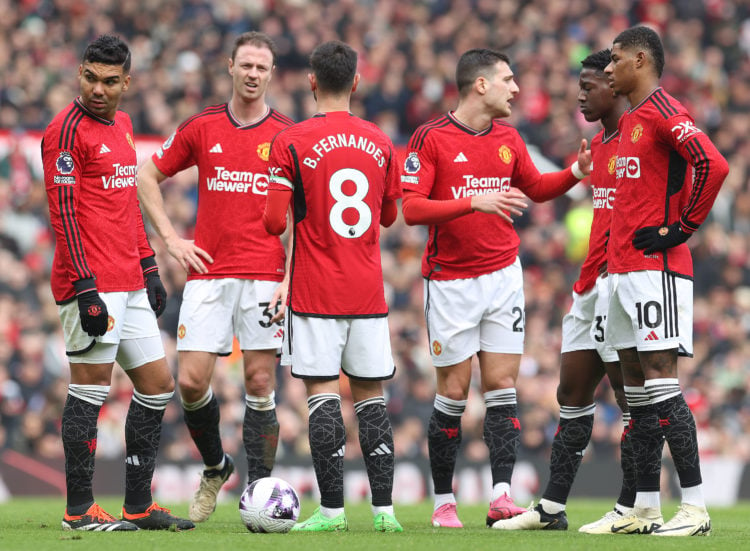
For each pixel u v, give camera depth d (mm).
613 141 23406
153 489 40188
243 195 24969
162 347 22297
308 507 31703
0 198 57906
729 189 68812
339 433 21688
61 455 45844
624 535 21516
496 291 25078
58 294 21281
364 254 21766
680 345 21453
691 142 20688
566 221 62062
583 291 23766
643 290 21406
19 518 25547
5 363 48969
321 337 21531
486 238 24938
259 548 17859
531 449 51031
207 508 25828
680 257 21609
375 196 21828
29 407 48156
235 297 25156
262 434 25703
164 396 22312
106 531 21062
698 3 81625
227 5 73125
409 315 57688
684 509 21516
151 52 69312
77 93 65688
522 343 25359
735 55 80750
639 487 22406
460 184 24953
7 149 58812
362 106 71125
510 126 25797
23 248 57219
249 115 25125
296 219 21750
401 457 42375
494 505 24484
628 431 23078
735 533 22562
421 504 38625
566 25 78812
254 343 25219
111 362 21516
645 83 21672
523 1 79750
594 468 44312
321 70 21875
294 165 21453
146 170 25422
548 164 68250
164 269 55438
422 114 71688
